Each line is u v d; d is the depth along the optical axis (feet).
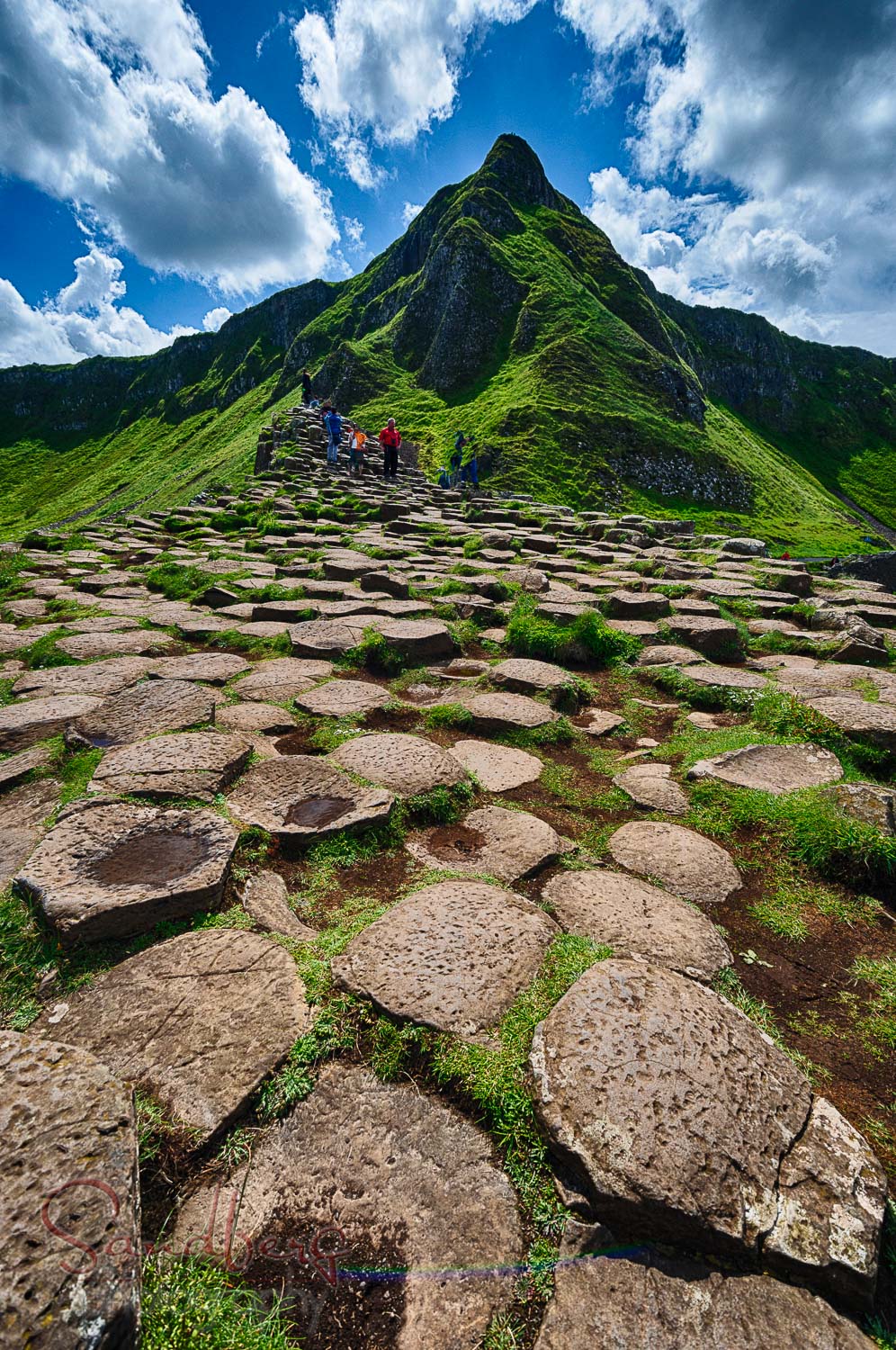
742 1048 6.53
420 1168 5.63
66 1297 4.08
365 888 9.43
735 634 21.72
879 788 11.24
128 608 25.09
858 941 8.83
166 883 8.34
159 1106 5.91
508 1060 6.34
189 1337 4.40
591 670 20.04
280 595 25.76
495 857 10.28
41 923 7.84
